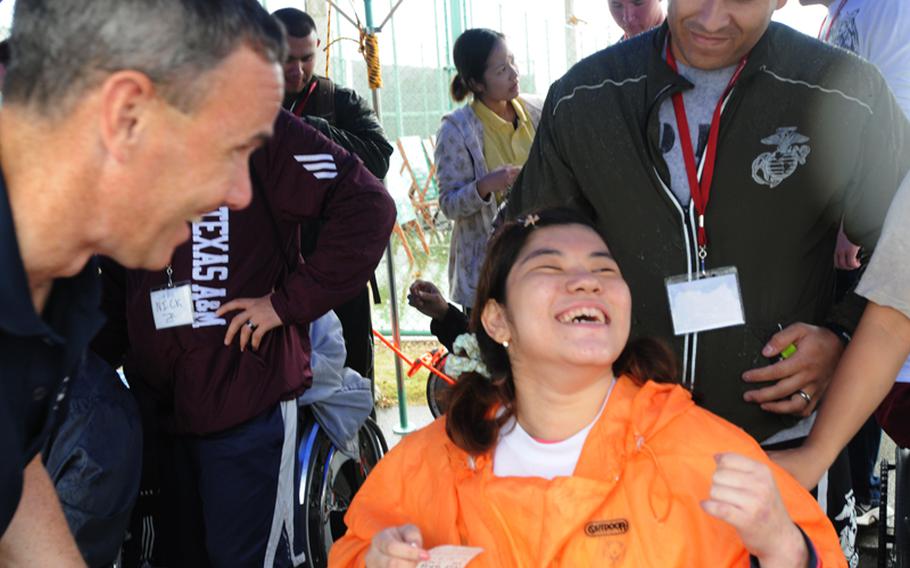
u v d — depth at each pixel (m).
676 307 2.30
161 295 2.79
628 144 2.34
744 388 2.30
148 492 3.02
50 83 1.21
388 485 1.99
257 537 2.90
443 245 11.23
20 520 1.67
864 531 3.92
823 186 2.22
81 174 1.25
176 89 1.23
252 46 1.29
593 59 2.45
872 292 1.98
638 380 1.90
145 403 2.94
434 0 11.51
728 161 2.25
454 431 1.88
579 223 1.94
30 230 1.28
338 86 4.70
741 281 2.29
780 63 2.22
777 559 1.56
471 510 1.81
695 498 1.71
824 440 2.02
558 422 1.87
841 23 3.65
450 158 4.92
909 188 1.95
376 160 4.57
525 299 1.83
